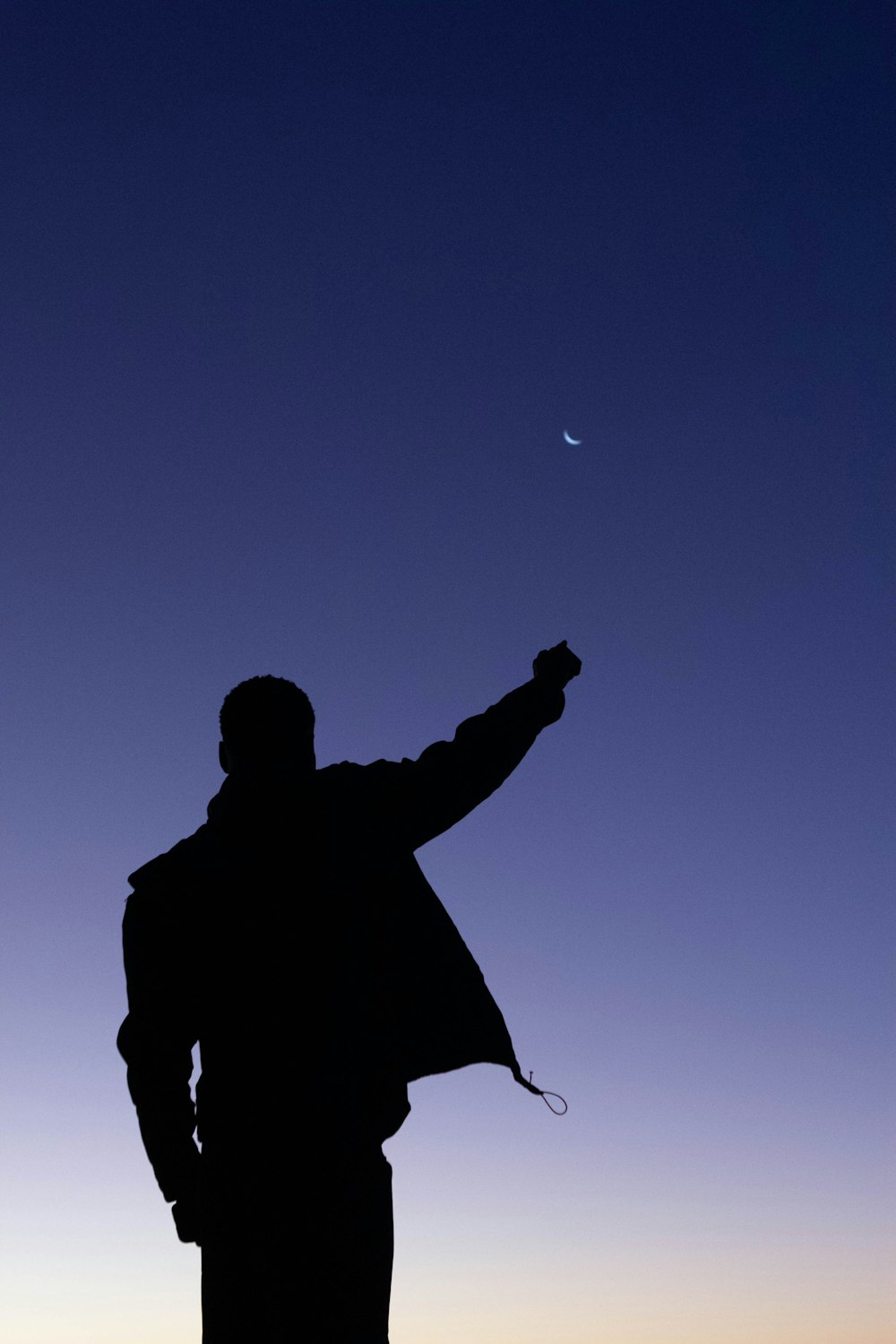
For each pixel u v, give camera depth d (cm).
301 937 165
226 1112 161
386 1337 157
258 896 167
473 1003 171
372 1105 162
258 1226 156
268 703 178
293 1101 158
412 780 183
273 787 173
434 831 182
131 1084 165
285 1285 154
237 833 171
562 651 204
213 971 166
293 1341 153
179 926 167
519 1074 169
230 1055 162
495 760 187
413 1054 167
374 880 173
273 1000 162
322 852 170
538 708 194
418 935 174
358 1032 163
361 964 167
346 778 180
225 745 180
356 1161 158
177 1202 163
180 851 173
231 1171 159
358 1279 156
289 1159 157
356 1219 157
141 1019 165
